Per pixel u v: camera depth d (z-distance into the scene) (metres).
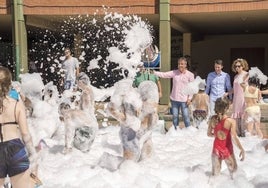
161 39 15.59
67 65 12.64
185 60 9.52
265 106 12.96
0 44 27.27
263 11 15.43
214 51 25.83
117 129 10.07
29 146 4.20
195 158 6.86
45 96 9.26
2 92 4.02
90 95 7.54
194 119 9.78
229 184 5.23
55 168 6.26
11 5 16.06
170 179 5.73
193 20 18.58
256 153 6.99
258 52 25.14
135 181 5.45
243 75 8.98
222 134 5.44
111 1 15.95
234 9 15.12
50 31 21.44
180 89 9.53
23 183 4.08
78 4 16.06
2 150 3.96
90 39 20.58
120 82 6.15
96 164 6.48
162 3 15.41
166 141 8.44
